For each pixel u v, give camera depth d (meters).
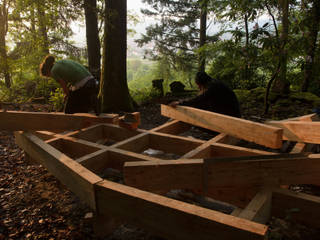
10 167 3.62
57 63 3.51
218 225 1.29
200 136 4.79
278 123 3.07
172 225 1.47
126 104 7.50
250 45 5.89
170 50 21.44
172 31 21.52
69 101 3.67
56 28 10.31
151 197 1.58
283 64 6.21
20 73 10.22
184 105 3.99
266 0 5.61
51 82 9.72
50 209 2.61
